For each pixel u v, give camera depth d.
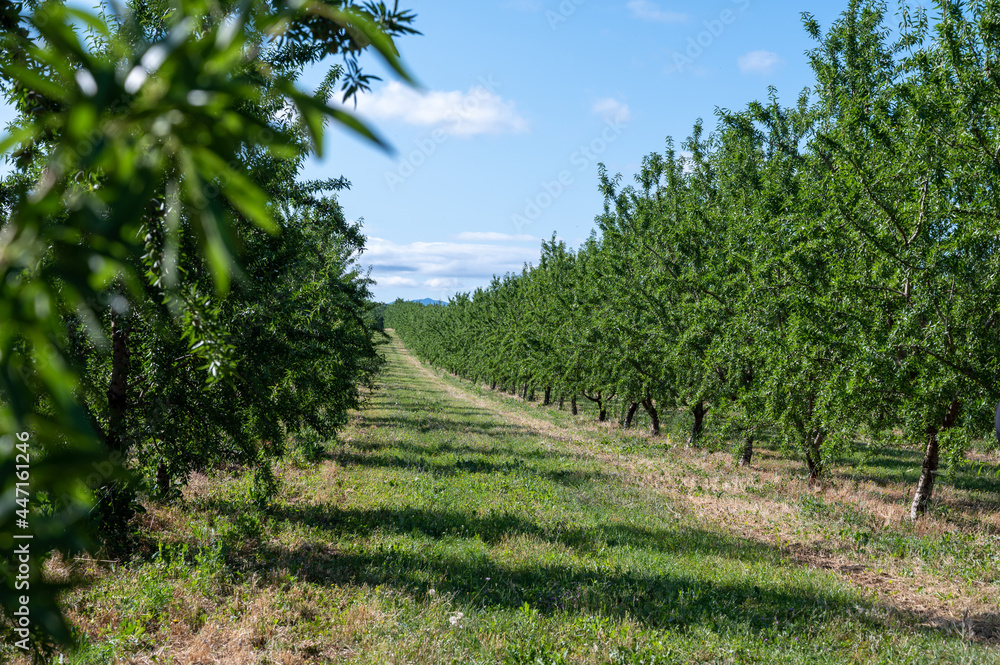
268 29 0.47
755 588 8.94
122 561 7.38
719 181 19.55
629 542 11.19
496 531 11.29
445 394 48.56
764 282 13.22
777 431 17.52
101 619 6.00
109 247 0.42
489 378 55.94
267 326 8.29
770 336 13.32
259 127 0.44
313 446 16.09
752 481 16.89
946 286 10.16
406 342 115.44
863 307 11.73
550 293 36.16
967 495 16.50
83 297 0.43
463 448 21.47
